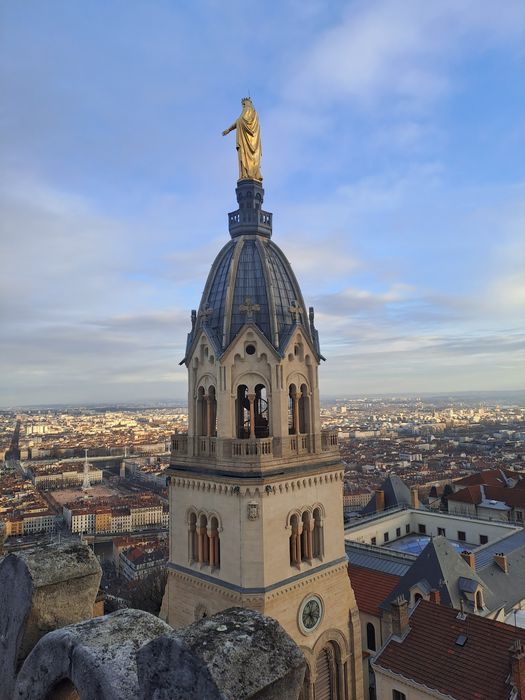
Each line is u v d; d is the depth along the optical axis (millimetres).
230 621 9906
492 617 69938
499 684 45125
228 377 42406
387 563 86250
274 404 42688
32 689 10664
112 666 9500
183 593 44531
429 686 47906
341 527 46688
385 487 143000
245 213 48281
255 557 39625
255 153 49125
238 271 46031
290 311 45500
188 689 8602
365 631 75312
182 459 45656
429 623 53688
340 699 45094
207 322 45156
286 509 41719
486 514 170250
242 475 40375
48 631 12953
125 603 28062
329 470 45375
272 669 9070
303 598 42281
